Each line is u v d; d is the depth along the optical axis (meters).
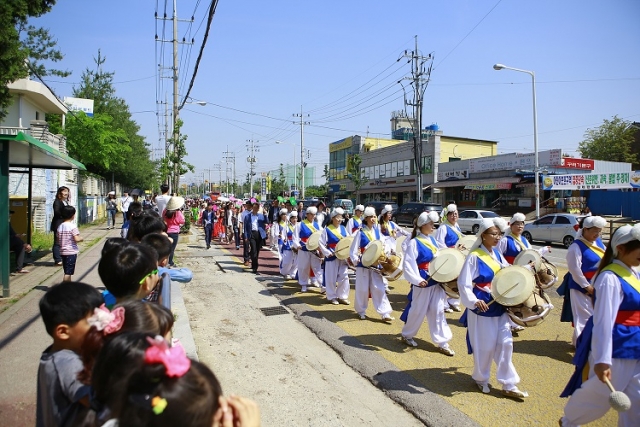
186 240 20.36
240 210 17.50
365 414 4.46
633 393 3.18
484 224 4.97
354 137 57.53
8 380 4.76
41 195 17.72
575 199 31.89
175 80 23.00
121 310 2.18
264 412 4.46
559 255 16.80
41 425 2.14
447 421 4.20
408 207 30.80
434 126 47.09
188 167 23.53
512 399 4.66
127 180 50.59
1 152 7.79
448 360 5.80
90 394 1.92
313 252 9.69
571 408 3.45
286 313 8.17
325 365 5.75
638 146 45.00
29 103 23.22
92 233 21.27
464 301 4.78
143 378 1.41
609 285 3.22
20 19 10.45
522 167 34.69
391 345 6.36
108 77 44.59
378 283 7.45
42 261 11.99
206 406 1.41
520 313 4.70
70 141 29.25
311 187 83.12
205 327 7.16
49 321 2.21
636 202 31.25
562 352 6.03
